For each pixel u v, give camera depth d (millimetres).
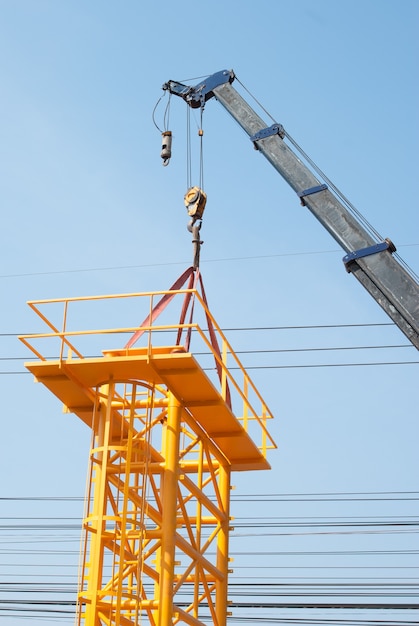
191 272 22172
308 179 22500
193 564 20578
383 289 20609
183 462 22781
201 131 24953
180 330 21016
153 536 19406
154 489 20203
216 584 21766
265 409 23141
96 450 19453
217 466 22859
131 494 19719
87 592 18562
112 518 18781
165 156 24984
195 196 22891
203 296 22234
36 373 19891
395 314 20578
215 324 20656
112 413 19750
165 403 20641
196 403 20344
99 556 18719
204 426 21422
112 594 18484
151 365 19219
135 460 19938
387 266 20750
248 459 22547
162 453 21156
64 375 19750
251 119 23984
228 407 20578
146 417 19844
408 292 20469
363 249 21000
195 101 25266
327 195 22047
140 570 18688
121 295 19656
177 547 19922
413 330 20359
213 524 22672
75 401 20562
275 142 23266
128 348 19594
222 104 24703
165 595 18922
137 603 18578
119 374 19656
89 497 19062
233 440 21766
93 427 19781
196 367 19328
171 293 19609
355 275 21062
